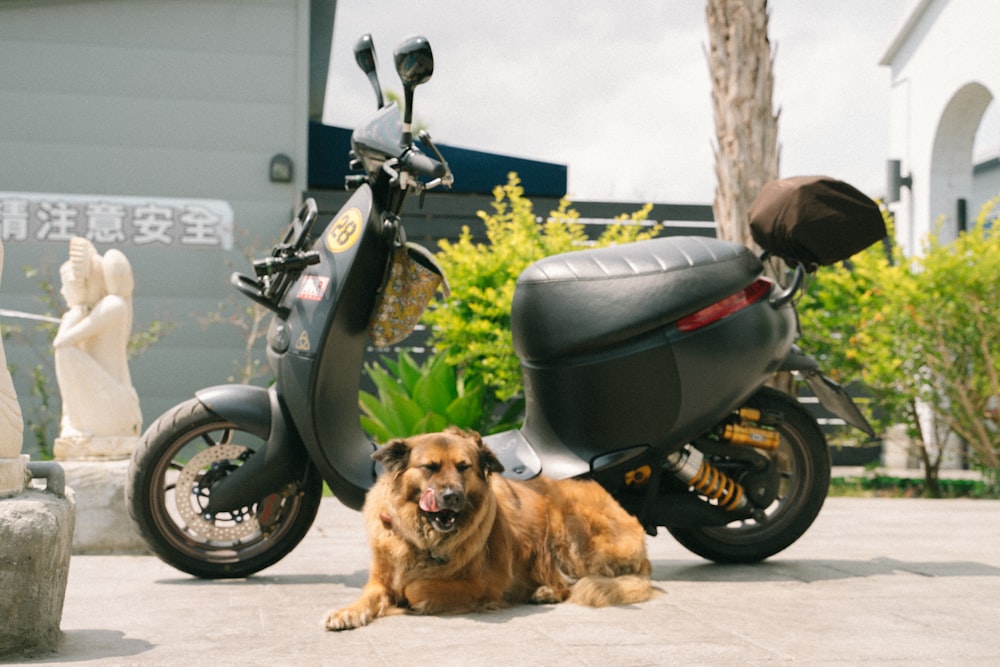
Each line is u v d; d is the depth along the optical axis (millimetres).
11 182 10883
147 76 11172
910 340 8867
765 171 7992
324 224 11133
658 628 3156
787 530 4562
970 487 9094
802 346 9359
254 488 4094
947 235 12125
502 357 8414
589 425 4160
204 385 11047
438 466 3363
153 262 11055
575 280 4148
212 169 11250
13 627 2754
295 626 3215
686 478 4297
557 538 3793
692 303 4070
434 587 3426
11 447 2941
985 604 3578
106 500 4949
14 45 10922
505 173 12148
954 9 11664
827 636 3033
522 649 2861
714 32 8164
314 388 4008
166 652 2838
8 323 10727
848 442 9852
